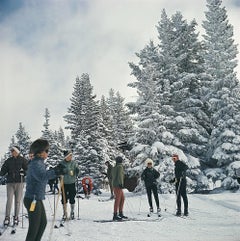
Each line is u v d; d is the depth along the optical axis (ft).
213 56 88.48
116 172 34.27
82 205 47.73
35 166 15.90
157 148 75.92
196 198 54.95
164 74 91.97
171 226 29.68
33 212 15.66
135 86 90.48
